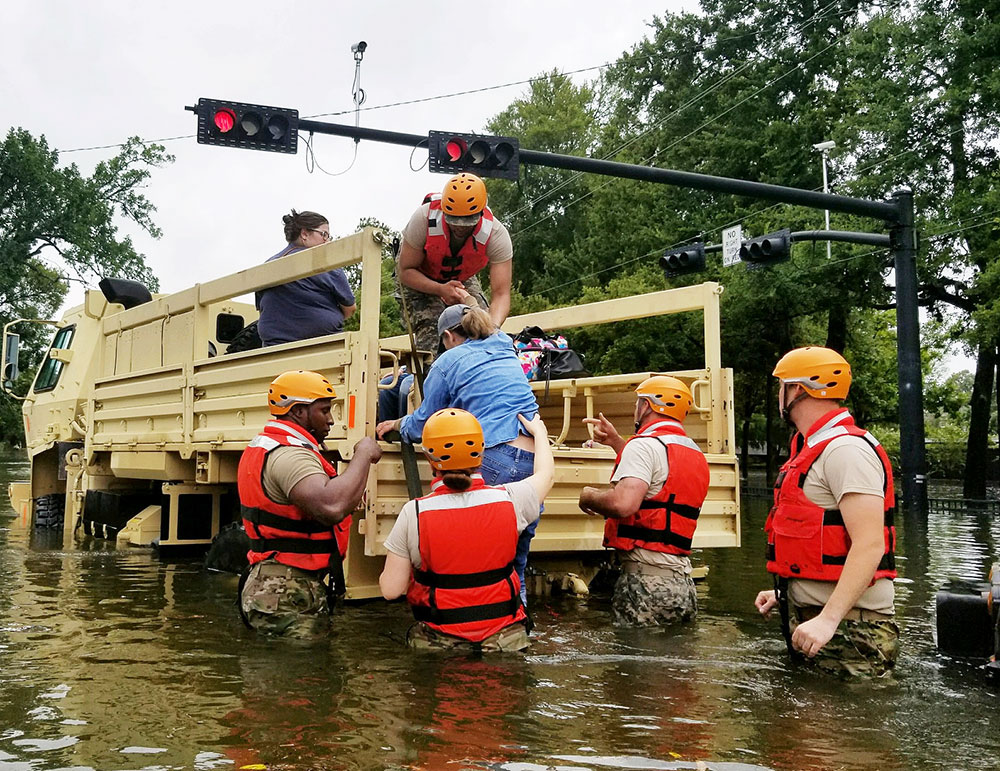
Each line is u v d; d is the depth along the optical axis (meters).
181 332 6.52
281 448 4.18
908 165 20.28
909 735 2.78
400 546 3.81
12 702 2.95
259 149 10.60
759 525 11.44
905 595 5.64
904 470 13.19
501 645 3.83
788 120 27.64
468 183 5.04
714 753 2.58
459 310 4.73
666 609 4.57
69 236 40.78
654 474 4.68
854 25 27.06
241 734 2.65
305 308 6.23
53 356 9.76
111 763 2.40
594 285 31.83
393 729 2.71
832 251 22.14
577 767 2.43
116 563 6.32
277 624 4.06
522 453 4.35
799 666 3.67
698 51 33.31
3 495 14.47
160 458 6.73
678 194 29.38
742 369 27.42
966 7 19.45
